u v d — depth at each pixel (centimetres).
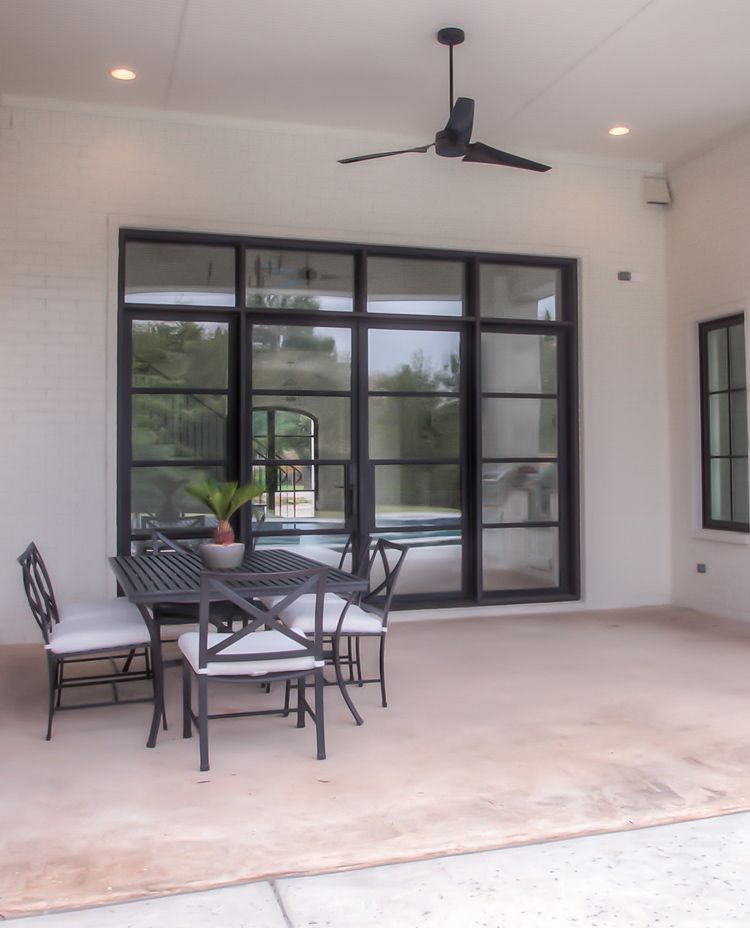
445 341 634
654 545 670
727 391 634
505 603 632
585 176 655
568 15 448
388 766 322
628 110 571
